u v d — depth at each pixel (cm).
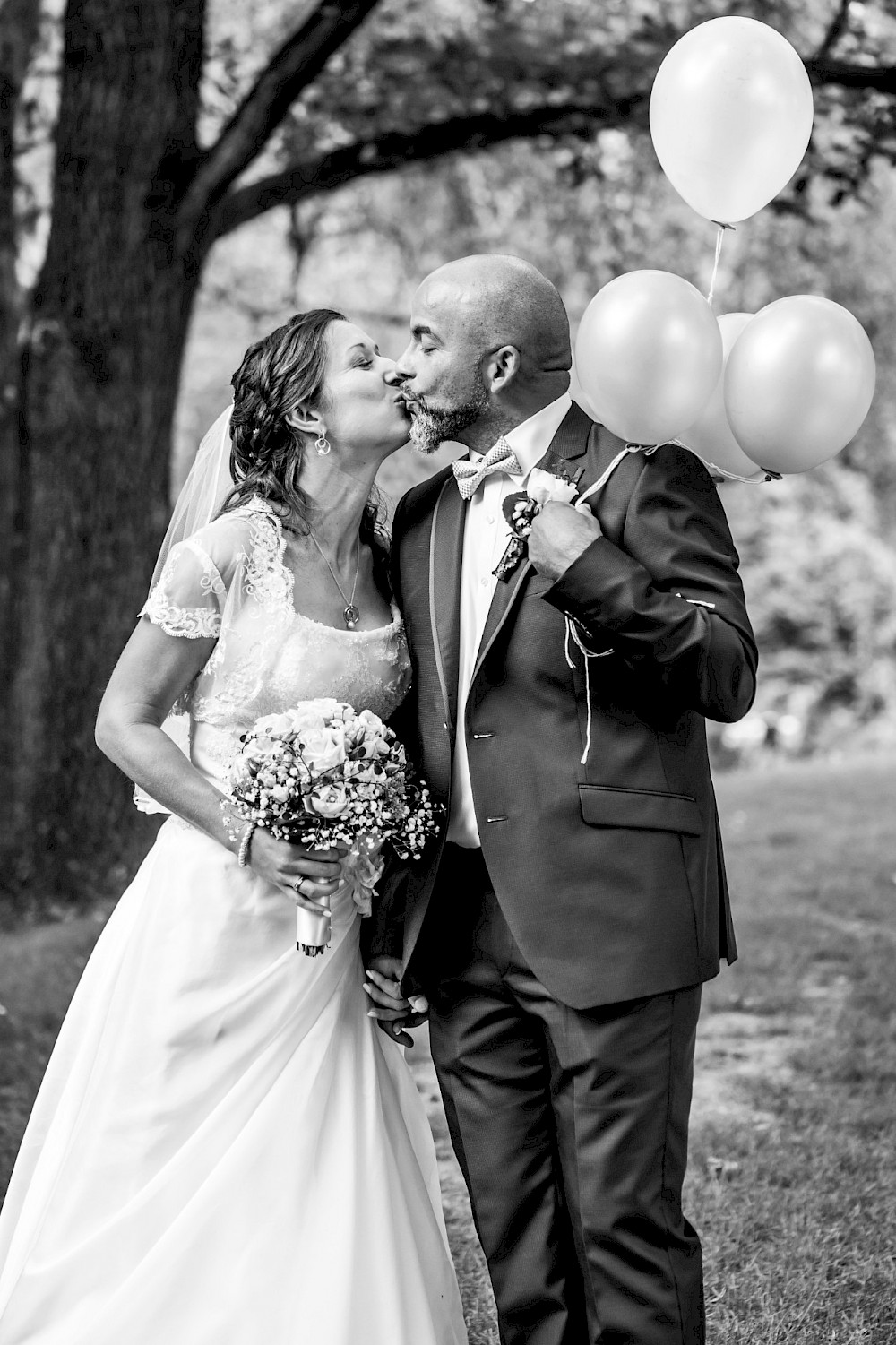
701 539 267
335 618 303
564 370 286
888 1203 387
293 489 303
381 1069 309
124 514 846
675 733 277
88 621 845
